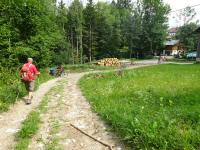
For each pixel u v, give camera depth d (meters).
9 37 21.81
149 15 88.44
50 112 9.73
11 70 19.95
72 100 12.21
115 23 89.56
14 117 9.06
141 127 6.49
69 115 9.24
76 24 73.06
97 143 6.55
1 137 7.02
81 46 69.56
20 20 23.50
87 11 79.50
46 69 30.72
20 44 23.11
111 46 82.12
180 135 5.99
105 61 50.94
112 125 7.61
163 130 6.41
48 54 29.53
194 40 89.50
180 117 7.62
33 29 25.08
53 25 36.41
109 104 10.12
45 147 6.29
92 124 8.06
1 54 20.97
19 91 12.82
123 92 13.12
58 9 67.50
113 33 82.50
